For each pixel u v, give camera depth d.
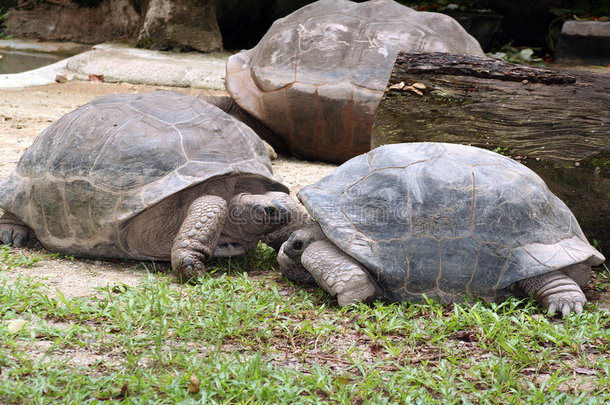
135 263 6.80
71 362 4.35
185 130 6.71
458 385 4.28
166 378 4.11
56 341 4.50
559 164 7.07
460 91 7.71
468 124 7.59
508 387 4.32
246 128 7.29
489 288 5.52
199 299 5.61
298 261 6.11
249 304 5.42
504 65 7.75
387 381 4.31
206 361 4.41
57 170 6.64
